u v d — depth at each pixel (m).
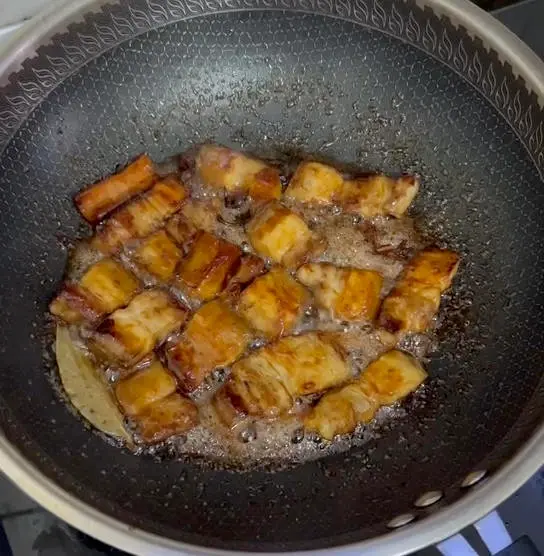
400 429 0.45
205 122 0.51
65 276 0.47
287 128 0.51
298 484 0.44
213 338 0.45
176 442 0.45
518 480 0.35
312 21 0.47
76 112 0.47
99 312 0.46
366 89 0.49
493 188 0.46
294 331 0.48
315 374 0.45
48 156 0.46
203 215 0.49
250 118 0.51
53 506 0.34
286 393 0.45
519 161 0.45
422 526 0.34
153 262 0.47
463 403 0.44
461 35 0.43
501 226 0.46
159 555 0.33
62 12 0.42
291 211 0.48
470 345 0.46
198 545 0.36
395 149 0.50
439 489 0.40
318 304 0.48
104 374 0.46
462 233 0.48
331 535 0.38
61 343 0.45
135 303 0.46
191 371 0.45
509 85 0.43
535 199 0.44
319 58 0.49
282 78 0.50
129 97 0.48
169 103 0.50
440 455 0.43
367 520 0.40
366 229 0.50
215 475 0.44
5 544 0.41
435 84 0.47
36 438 0.40
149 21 0.46
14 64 0.42
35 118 0.45
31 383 0.43
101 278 0.46
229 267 0.47
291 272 0.48
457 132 0.47
